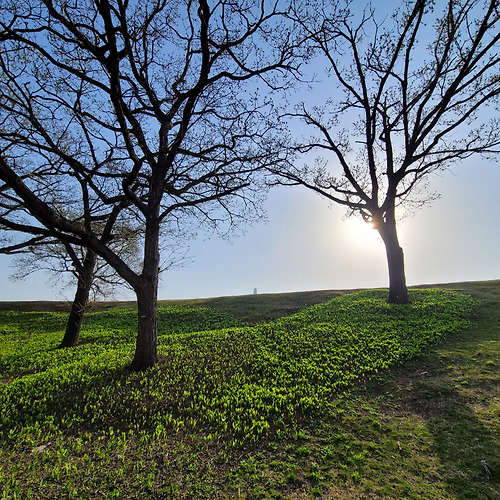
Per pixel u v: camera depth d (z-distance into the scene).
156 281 12.54
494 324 14.95
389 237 21.55
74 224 10.12
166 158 12.88
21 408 9.17
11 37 9.34
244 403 8.77
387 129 20.58
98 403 9.05
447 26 18.61
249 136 13.44
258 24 11.74
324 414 8.09
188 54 14.06
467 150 20.00
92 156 15.13
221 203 15.58
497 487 5.42
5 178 8.41
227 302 32.16
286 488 5.57
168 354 13.65
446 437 6.84
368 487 5.56
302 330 16.39
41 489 5.62
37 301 40.34
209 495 5.43
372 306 20.30
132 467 6.21
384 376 10.28
